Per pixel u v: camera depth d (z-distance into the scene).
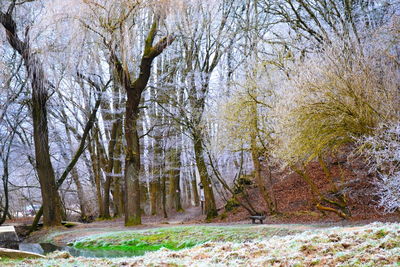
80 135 33.62
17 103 27.33
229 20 29.92
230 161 31.12
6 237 12.51
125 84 21.91
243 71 22.44
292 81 15.08
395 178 12.32
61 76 22.53
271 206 21.38
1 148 29.08
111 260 9.01
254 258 8.12
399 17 16.12
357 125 14.20
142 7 19.94
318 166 25.41
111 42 20.30
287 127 14.92
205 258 8.56
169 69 29.02
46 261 8.57
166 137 29.92
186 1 20.84
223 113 20.14
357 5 23.52
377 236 8.61
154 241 15.91
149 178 31.52
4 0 21.28
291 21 24.53
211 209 24.41
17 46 21.58
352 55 14.82
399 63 15.13
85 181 40.09
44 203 23.77
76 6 19.06
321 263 7.07
